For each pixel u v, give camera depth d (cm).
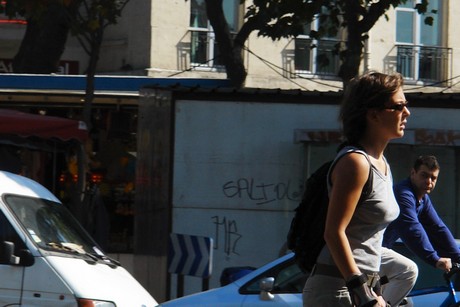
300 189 2239
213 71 4144
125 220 3434
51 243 1550
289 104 2248
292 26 2886
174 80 3262
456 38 4591
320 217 799
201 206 2225
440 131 2231
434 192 2289
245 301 1484
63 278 1473
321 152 2242
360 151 779
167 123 2253
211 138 2238
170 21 4069
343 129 813
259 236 2234
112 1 2756
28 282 1475
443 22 4581
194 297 1524
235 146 2239
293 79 4309
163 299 2198
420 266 1423
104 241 3117
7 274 1478
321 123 2248
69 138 2580
